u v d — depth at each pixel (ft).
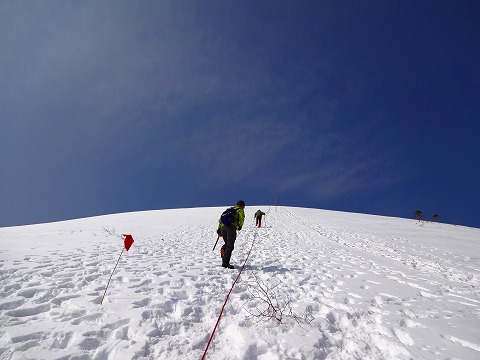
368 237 46.70
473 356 8.94
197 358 8.19
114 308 11.17
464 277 21.71
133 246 27.76
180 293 13.53
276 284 16.22
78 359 7.81
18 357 7.66
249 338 9.35
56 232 38.96
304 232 49.90
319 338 9.61
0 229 43.91
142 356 8.11
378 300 14.37
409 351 9.16
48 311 10.79
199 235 41.65
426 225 76.43
